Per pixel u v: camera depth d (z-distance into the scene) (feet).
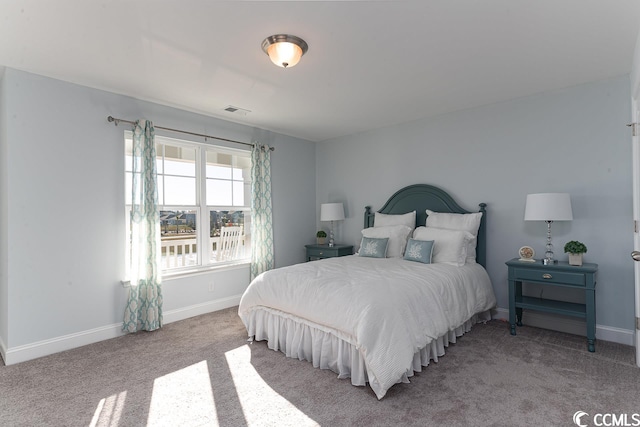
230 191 14.61
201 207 13.33
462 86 10.52
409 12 6.59
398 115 13.60
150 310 10.92
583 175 10.41
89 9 6.41
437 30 7.26
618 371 7.86
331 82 10.14
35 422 6.13
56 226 9.50
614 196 9.89
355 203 16.55
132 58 8.49
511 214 11.80
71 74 9.40
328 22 6.93
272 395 7.00
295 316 8.86
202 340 10.20
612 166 9.93
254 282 10.14
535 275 10.01
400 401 6.68
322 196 17.97
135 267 10.68
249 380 7.66
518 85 10.48
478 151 12.55
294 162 17.04
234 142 14.32
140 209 10.94
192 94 11.09
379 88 10.65
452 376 7.67
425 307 8.21
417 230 12.63
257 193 14.75
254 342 10.02
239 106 12.38
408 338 7.23
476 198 12.61
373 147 15.80
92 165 10.23
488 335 10.34
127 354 9.16
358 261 11.73
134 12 6.54
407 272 9.64
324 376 7.82
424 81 10.11
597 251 10.15
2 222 9.18
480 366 8.18
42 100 9.34
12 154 8.79
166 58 8.51
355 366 7.39
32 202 9.09
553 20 6.89
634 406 6.41
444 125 13.44
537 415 6.15
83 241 9.99
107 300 10.43
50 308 9.33
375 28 7.16
